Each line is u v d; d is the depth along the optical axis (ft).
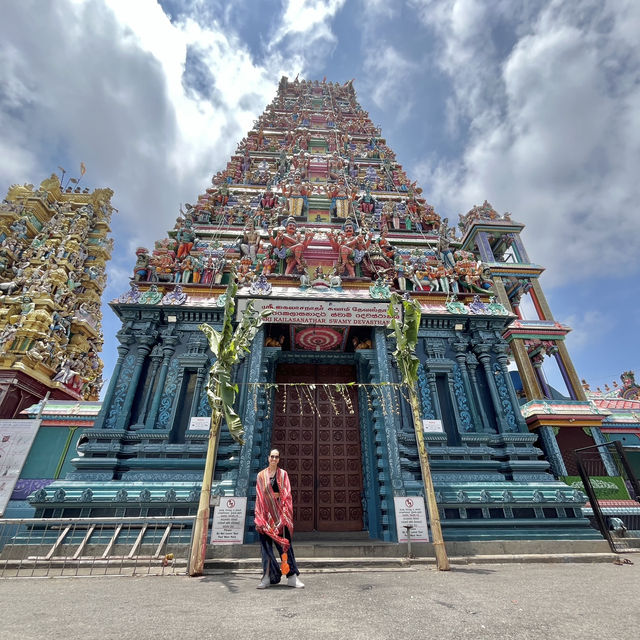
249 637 8.89
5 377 50.52
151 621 10.37
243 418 32.71
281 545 16.79
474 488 32.40
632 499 38.19
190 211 60.70
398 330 28.96
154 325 40.19
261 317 27.71
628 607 12.12
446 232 60.29
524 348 52.85
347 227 52.85
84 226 77.61
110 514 29.17
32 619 10.55
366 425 39.83
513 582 17.79
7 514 35.83
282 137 97.30
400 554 26.86
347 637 8.91
